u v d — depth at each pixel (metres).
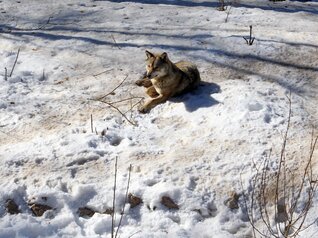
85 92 6.11
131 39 7.50
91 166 4.77
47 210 4.40
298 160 4.70
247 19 8.58
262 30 7.84
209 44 7.23
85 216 4.40
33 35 7.73
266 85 6.04
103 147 5.05
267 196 4.45
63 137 5.18
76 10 8.93
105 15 8.70
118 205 4.41
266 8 9.38
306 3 10.12
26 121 5.50
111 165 4.78
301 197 4.36
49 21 8.40
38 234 4.12
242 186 4.51
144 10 9.01
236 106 5.45
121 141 5.17
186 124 5.38
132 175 4.64
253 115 5.29
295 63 6.66
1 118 5.56
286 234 3.95
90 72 6.59
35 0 9.46
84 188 4.50
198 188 4.52
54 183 4.59
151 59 5.66
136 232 4.15
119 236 4.14
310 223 4.15
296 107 5.53
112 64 6.75
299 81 6.21
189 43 7.29
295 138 4.98
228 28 7.99
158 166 4.73
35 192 4.47
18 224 4.17
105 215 4.35
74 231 4.20
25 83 6.38
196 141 5.07
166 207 4.39
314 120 5.30
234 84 6.04
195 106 5.61
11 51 7.24
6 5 9.10
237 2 9.80
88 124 5.43
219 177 4.60
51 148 5.00
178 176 4.60
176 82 5.74
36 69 6.71
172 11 8.99
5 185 4.53
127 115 5.61
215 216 4.37
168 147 5.02
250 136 5.03
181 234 4.13
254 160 4.72
